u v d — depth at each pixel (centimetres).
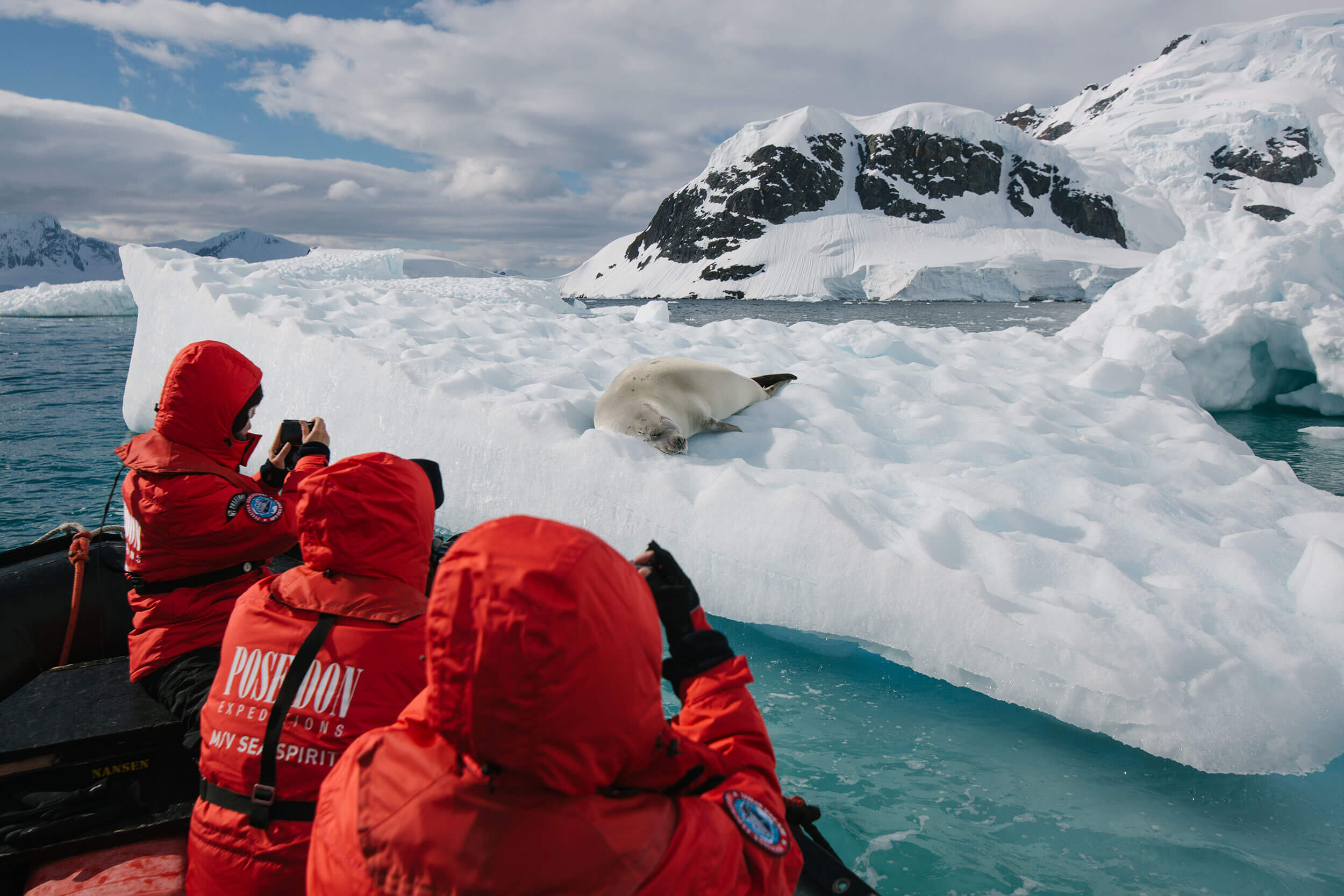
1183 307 952
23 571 249
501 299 1606
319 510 138
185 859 160
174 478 184
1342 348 827
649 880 82
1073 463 437
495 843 78
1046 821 227
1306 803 234
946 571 308
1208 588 319
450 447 457
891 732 272
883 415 518
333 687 131
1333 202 1014
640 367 483
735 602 355
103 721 181
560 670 72
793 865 109
